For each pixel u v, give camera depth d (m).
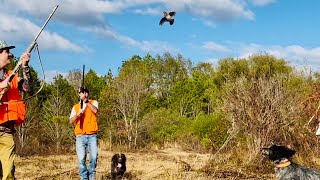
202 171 13.27
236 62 47.12
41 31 6.73
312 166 14.75
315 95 18.67
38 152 27.48
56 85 36.69
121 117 38.44
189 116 56.19
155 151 31.08
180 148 33.06
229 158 15.04
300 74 26.64
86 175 10.52
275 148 8.56
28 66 6.73
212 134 19.23
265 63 43.44
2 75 6.81
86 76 45.97
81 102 10.45
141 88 38.28
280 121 15.73
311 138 16.25
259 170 14.25
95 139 10.51
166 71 75.06
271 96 15.89
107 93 37.56
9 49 6.82
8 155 6.60
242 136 16.20
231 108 16.20
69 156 25.33
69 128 31.19
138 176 12.75
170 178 11.70
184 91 57.19
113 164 11.92
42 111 31.95
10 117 6.54
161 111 39.84
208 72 77.06
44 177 12.71
